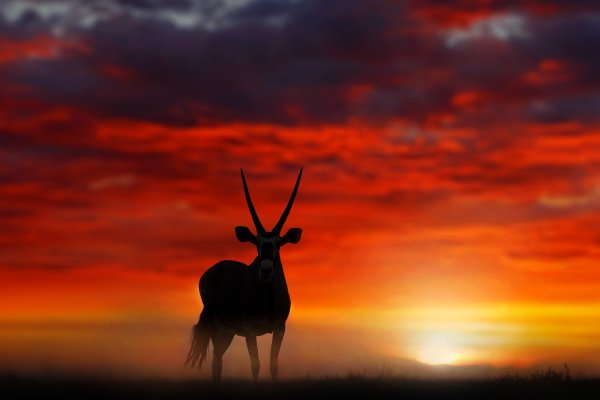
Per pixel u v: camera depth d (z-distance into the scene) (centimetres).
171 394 4609
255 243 5094
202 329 5481
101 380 5147
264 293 5025
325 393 4534
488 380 4981
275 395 4503
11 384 4931
